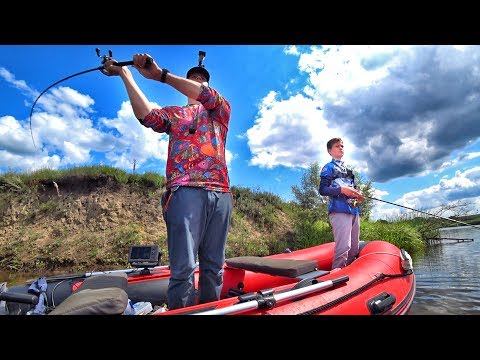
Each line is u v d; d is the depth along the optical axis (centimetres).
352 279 230
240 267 262
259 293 166
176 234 177
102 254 778
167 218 184
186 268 173
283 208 1196
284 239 1004
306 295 189
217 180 191
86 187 989
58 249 799
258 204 1143
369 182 1069
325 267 382
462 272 514
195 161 187
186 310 155
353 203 341
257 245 916
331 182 343
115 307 138
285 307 171
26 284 239
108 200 948
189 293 175
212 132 198
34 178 1012
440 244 1091
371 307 210
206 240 193
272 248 935
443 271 532
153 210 949
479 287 404
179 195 180
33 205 948
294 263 232
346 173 356
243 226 1008
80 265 746
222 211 192
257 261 254
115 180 1009
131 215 923
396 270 285
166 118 197
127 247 793
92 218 901
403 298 255
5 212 922
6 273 720
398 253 318
